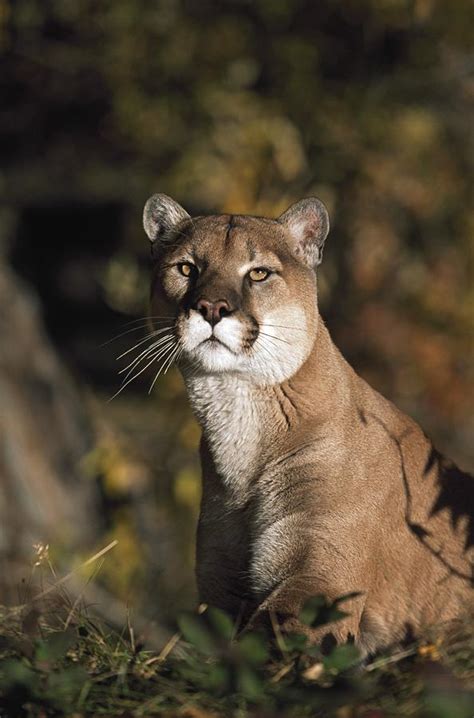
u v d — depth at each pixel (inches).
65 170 738.8
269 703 231.6
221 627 250.1
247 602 306.2
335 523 292.4
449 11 583.2
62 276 839.1
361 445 300.7
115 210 797.2
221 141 587.5
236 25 597.9
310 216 329.4
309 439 300.2
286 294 313.4
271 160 579.8
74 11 596.1
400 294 636.7
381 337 628.7
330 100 596.7
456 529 307.4
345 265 622.2
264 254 315.0
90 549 546.9
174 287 321.1
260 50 602.2
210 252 316.8
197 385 314.3
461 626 284.2
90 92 657.0
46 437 580.4
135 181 702.5
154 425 674.8
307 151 596.7
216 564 311.3
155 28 594.9
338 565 288.4
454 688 234.1
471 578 305.6
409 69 603.5
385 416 312.7
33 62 640.4
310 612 253.3
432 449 314.8
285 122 584.7
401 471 303.4
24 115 685.9
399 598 297.9
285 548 294.8
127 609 304.0
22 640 264.8
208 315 305.6
